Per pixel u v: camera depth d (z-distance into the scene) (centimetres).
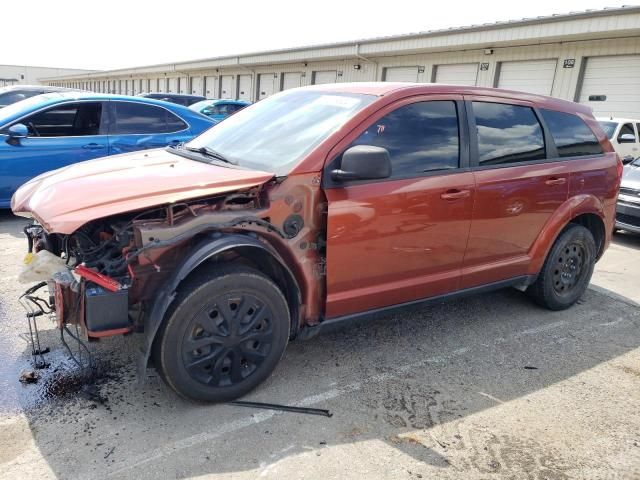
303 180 299
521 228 409
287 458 255
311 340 383
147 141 737
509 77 1714
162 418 280
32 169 667
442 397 318
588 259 475
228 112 1750
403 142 338
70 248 297
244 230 283
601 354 389
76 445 255
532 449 274
